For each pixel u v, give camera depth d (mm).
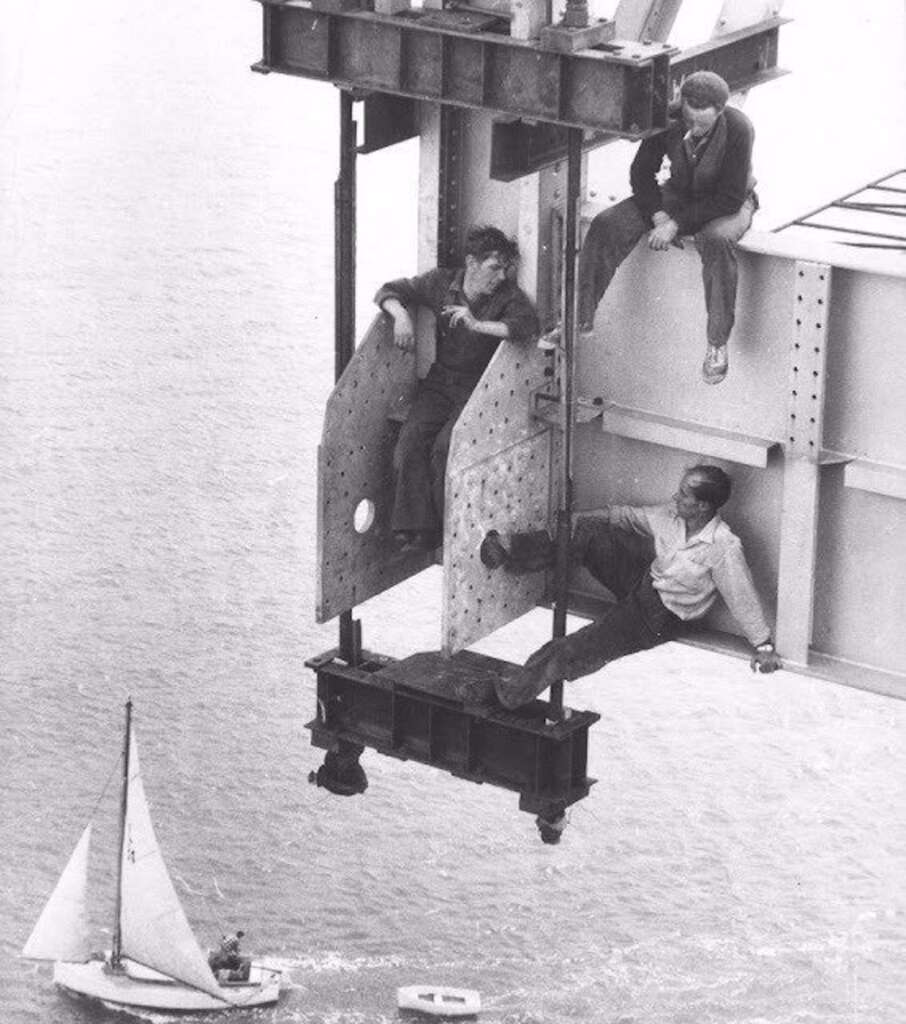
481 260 21625
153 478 74500
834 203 23859
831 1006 56250
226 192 88875
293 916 59719
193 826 62000
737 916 59250
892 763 64250
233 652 67625
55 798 63000
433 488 22344
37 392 78562
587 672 21578
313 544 72000
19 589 69438
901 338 20062
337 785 23484
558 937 59156
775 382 20812
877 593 21109
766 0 21812
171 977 57969
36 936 54656
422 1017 55656
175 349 80438
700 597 21406
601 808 63000
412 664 22531
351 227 22000
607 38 19375
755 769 63969
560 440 22359
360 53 20375
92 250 85875
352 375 22250
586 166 21750
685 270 20984
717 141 19984
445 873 61188
